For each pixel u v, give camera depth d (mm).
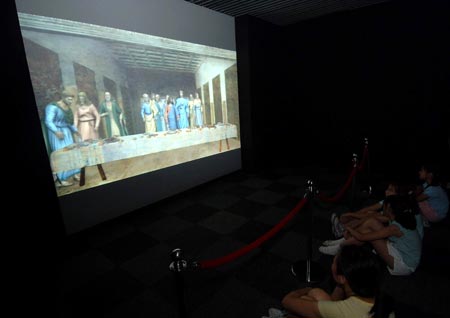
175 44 4293
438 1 4465
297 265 2627
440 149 4828
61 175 3201
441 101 4703
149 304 2234
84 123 3342
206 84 4941
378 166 5602
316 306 1306
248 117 5723
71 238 3365
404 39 4891
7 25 2500
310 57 6086
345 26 5469
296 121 6676
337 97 5914
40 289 2461
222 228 3516
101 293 2385
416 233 2209
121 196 3846
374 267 1166
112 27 3494
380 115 5422
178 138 4547
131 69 3770
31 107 2709
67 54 3125
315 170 6051
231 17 5340
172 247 3111
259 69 5711
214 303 2203
